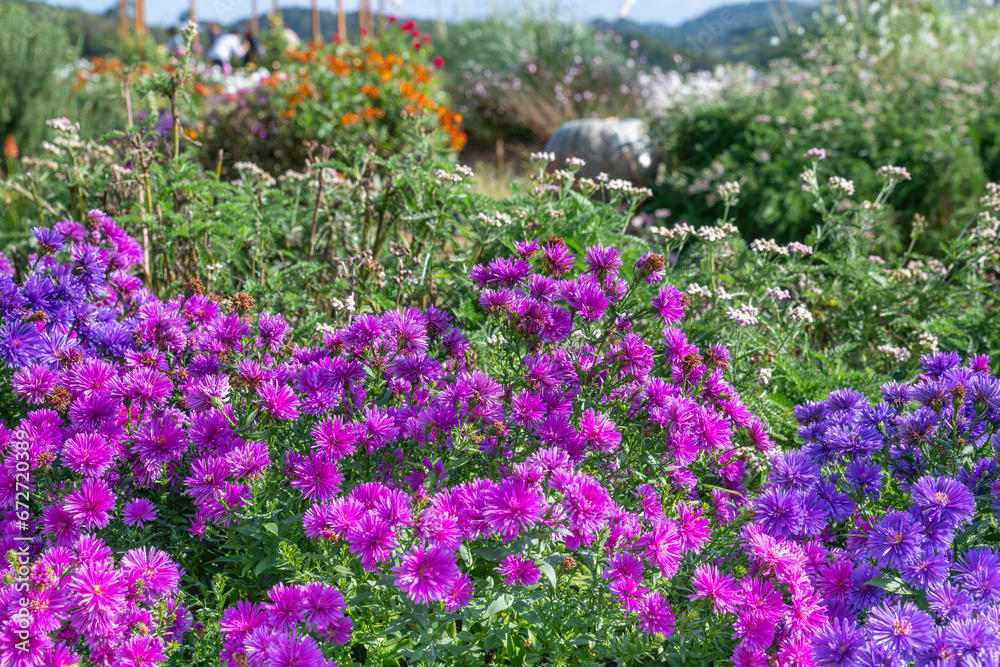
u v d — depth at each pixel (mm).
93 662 1738
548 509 1855
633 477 2188
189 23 3557
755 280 3600
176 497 2291
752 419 2398
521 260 2299
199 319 2615
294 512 2148
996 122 6879
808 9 10336
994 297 4020
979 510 2133
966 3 9938
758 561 1982
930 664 1652
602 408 2211
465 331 3053
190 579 2146
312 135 6711
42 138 7684
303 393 2270
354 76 7039
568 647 1946
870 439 2225
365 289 3318
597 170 7082
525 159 9234
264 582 2086
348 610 1937
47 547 1983
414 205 3572
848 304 4035
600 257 2262
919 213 5879
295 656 1671
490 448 2154
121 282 2824
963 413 2256
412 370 2283
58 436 2117
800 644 1845
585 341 2324
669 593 2076
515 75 11500
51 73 7930
